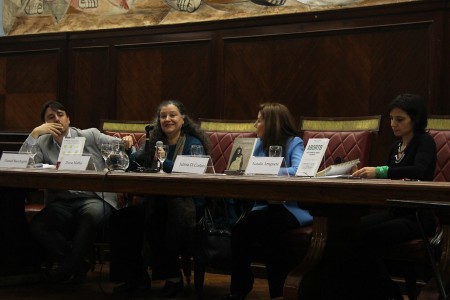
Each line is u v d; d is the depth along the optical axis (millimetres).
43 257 4641
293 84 5598
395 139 5102
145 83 6324
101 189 3270
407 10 5066
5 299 3996
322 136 4230
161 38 6234
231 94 5883
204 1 6199
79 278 4574
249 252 3666
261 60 5738
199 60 6055
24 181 3592
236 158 3689
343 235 3113
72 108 6695
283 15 5598
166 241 3842
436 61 4949
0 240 4426
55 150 4688
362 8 5250
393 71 5160
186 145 4176
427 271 3379
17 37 6980
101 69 6551
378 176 3385
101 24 6750
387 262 3498
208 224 3838
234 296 3643
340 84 5391
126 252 4133
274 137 3902
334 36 5406
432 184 2408
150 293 4211
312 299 2945
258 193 2775
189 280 4242
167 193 3033
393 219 3414
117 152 3766
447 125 4113
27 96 6953
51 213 4281
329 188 2600
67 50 6730
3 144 6668
